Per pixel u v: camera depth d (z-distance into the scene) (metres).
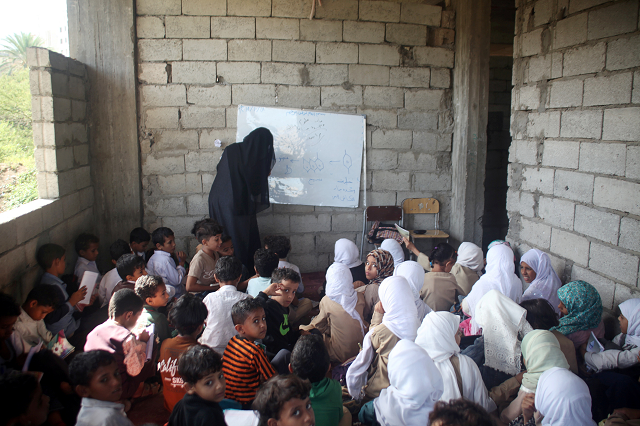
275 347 2.85
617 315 3.15
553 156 3.83
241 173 4.37
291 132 4.98
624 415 2.19
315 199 5.14
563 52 3.69
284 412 1.53
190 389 1.72
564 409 1.83
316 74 4.95
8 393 1.55
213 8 4.68
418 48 5.12
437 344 2.22
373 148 5.19
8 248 2.81
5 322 2.18
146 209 4.84
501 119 6.55
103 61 4.51
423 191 5.37
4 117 12.00
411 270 3.17
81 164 4.30
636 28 2.99
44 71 3.55
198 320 2.34
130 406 2.52
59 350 2.64
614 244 3.18
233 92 4.83
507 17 6.12
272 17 4.79
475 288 3.22
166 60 4.69
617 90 3.14
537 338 2.19
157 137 4.77
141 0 4.58
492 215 6.73
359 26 4.96
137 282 2.78
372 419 2.24
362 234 5.29
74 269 3.93
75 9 4.42
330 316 2.99
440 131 5.30
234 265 2.81
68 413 2.25
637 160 2.98
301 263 5.23
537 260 3.47
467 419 1.37
